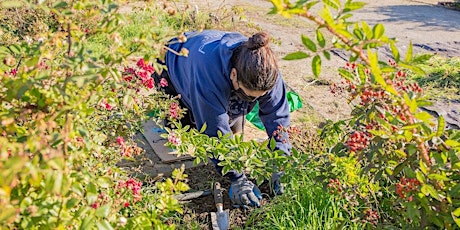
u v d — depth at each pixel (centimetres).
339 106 500
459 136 191
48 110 156
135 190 218
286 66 613
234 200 332
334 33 140
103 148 243
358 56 144
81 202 171
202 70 312
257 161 275
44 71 161
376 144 200
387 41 140
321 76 579
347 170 249
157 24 180
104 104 227
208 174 375
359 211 281
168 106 312
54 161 130
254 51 283
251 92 293
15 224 147
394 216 220
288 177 292
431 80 568
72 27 164
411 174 178
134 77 264
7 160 123
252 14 927
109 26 164
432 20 923
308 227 293
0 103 158
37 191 150
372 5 1073
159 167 381
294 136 352
